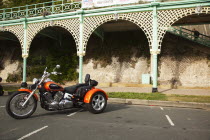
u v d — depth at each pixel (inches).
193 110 268.7
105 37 718.5
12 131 168.6
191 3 411.8
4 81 780.6
